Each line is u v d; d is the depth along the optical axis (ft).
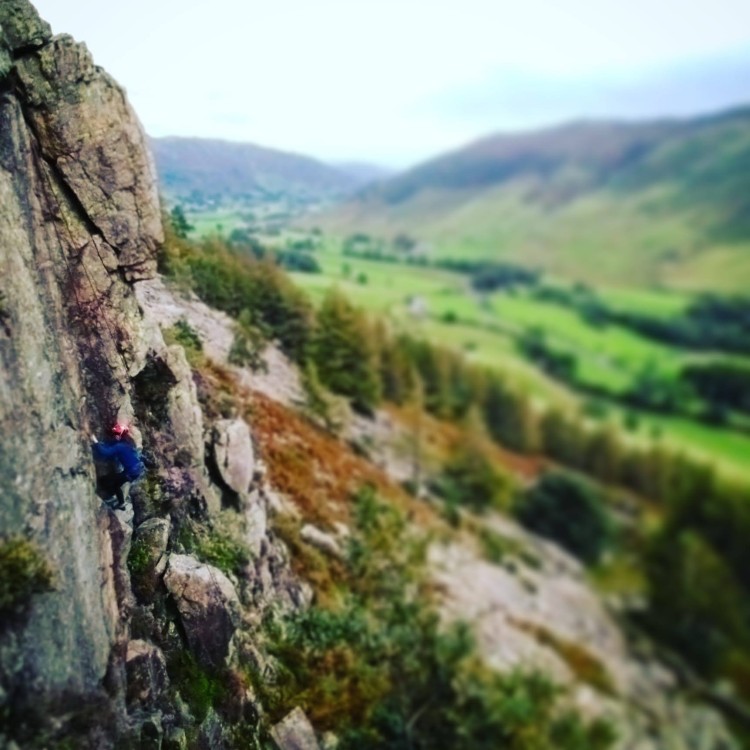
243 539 58.39
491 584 142.92
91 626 33.81
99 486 38.93
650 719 144.05
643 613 186.60
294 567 71.26
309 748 53.11
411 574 101.76
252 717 48.55
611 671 150.92
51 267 37.04
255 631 56.24
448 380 236.22
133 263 42.24
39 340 33.63
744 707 167.32
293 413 106.22
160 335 48.26
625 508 241.76
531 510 211.41
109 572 37.11
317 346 140.36
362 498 101.91
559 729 106.93
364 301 213.46
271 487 80.53
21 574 28.63
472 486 182.50
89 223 39.91
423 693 75.00
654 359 401.90
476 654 104.99
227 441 58.23
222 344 82.28
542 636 141.49
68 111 37.99
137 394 46.16
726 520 228.22
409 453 165.27
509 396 261.85
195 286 80.84
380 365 176.24
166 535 44.55
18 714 28.76
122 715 34.71
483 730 80.74
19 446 30.60
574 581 187.01
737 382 371.35
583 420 303.48
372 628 75.87
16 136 35.22
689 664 175.52
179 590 44.01
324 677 63.00
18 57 36.47
